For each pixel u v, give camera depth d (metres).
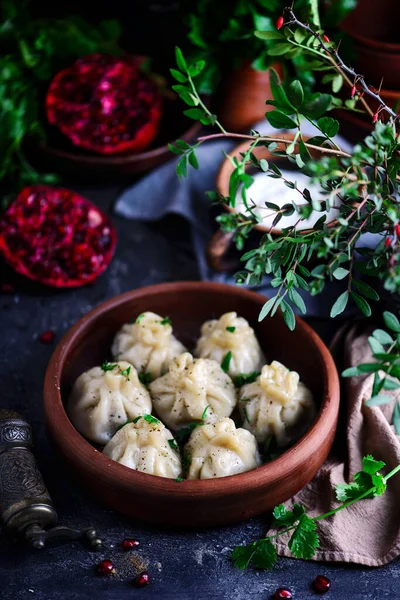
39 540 0.60
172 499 0.60
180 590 0.62
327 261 0.74
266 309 0.58
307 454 0.62
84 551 0.64
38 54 0.87
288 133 0.79
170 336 0.73
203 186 0.86
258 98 0.85
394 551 0.63
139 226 0.88
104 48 0.91
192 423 0.68
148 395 0.69
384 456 0.67
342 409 0.72
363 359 0.72
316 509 0.65
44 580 0.63
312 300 0.79
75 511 0.67
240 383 0.71
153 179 0.88
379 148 0.54
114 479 0.61
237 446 0.64
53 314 0.81
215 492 0.60
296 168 0.79
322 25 0.80
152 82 0.89
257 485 0.61
